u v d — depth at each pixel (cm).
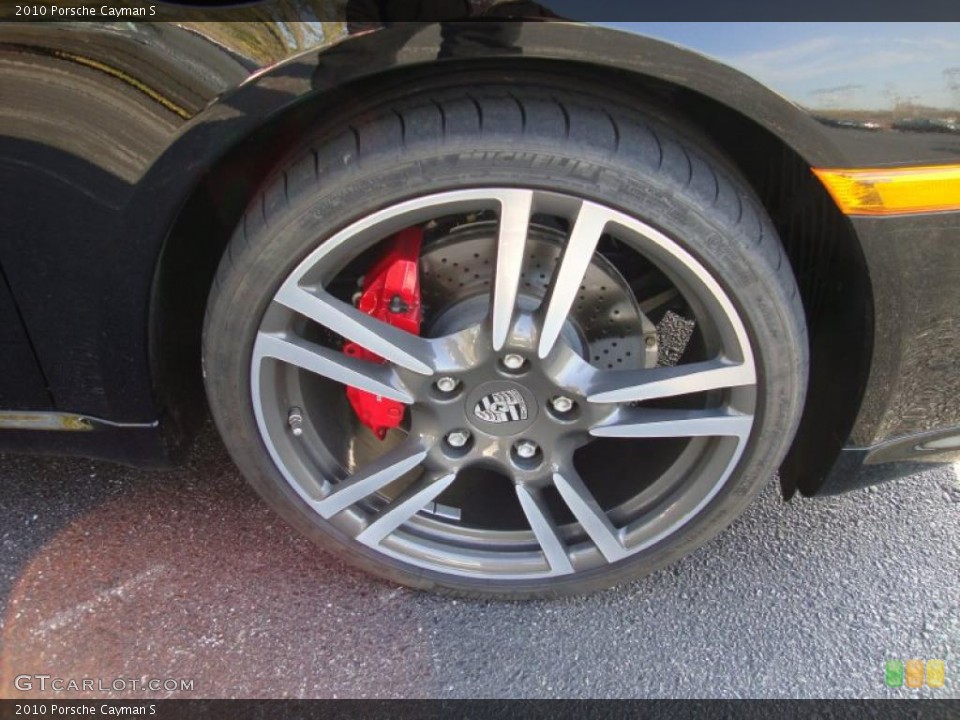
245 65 134
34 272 155
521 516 204
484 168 143
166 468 188
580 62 140
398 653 194
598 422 173
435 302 180
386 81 149
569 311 163
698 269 152
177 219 158
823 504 229
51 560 211
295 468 181
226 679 188
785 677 190
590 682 190
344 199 146
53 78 137
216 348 163
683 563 214
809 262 175
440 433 178
